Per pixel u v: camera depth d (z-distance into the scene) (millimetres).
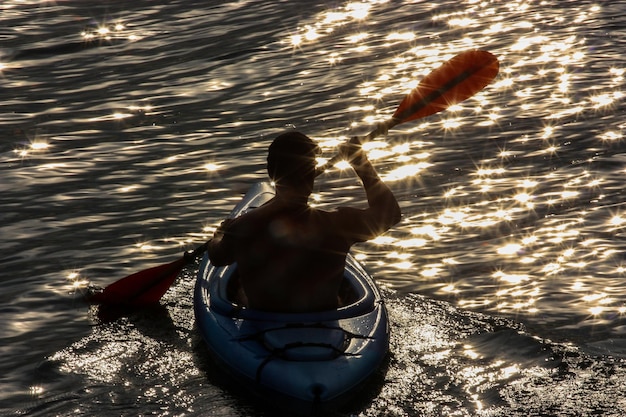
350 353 12211
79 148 22859
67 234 18172
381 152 22109
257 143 22938
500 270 16047
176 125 24375
